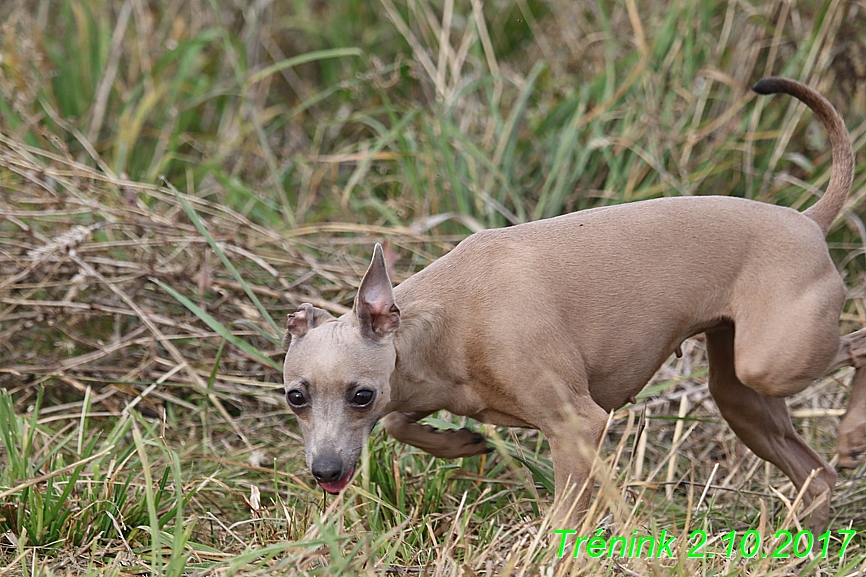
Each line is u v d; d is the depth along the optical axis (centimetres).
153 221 1154
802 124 1295
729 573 683
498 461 930
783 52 1327
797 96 840
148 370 1075
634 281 768
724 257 774
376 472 854
